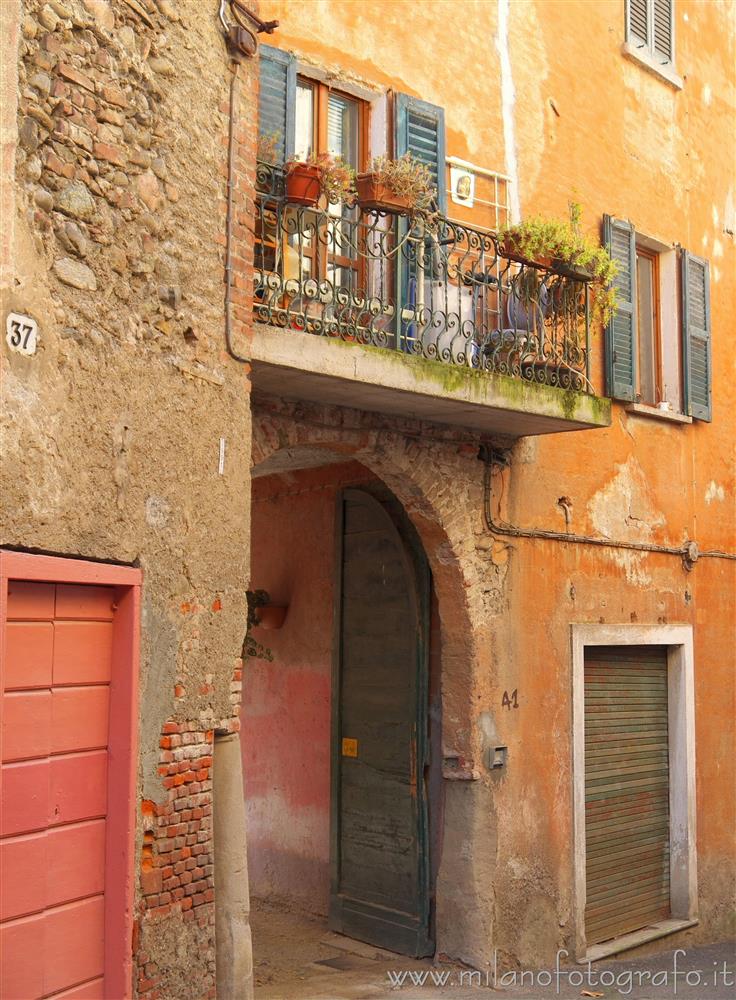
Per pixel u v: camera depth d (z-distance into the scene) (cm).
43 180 453
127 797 499
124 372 504
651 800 1045
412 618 891
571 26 1011
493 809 847
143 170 526
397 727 898
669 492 1081
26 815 444
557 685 922
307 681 1010
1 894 428
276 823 1028
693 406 1110
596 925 955
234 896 582
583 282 860
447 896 841
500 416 805
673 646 1081
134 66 521
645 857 1030
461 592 847
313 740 998
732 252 1220
